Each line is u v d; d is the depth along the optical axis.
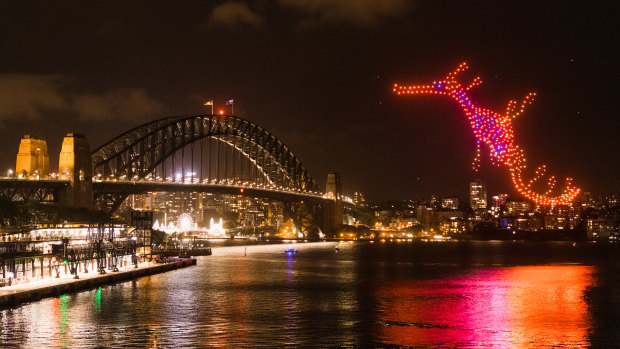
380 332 78.00
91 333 76.62
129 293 107.19
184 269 159.88
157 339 74.00
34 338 74.06
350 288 120.88
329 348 70.44
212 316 87.62
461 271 163.12
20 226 151.25
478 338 75.06
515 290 118.69
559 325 82.50
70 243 129.88
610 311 92.94
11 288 98.25
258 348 70.25
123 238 156.88
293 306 96.94
